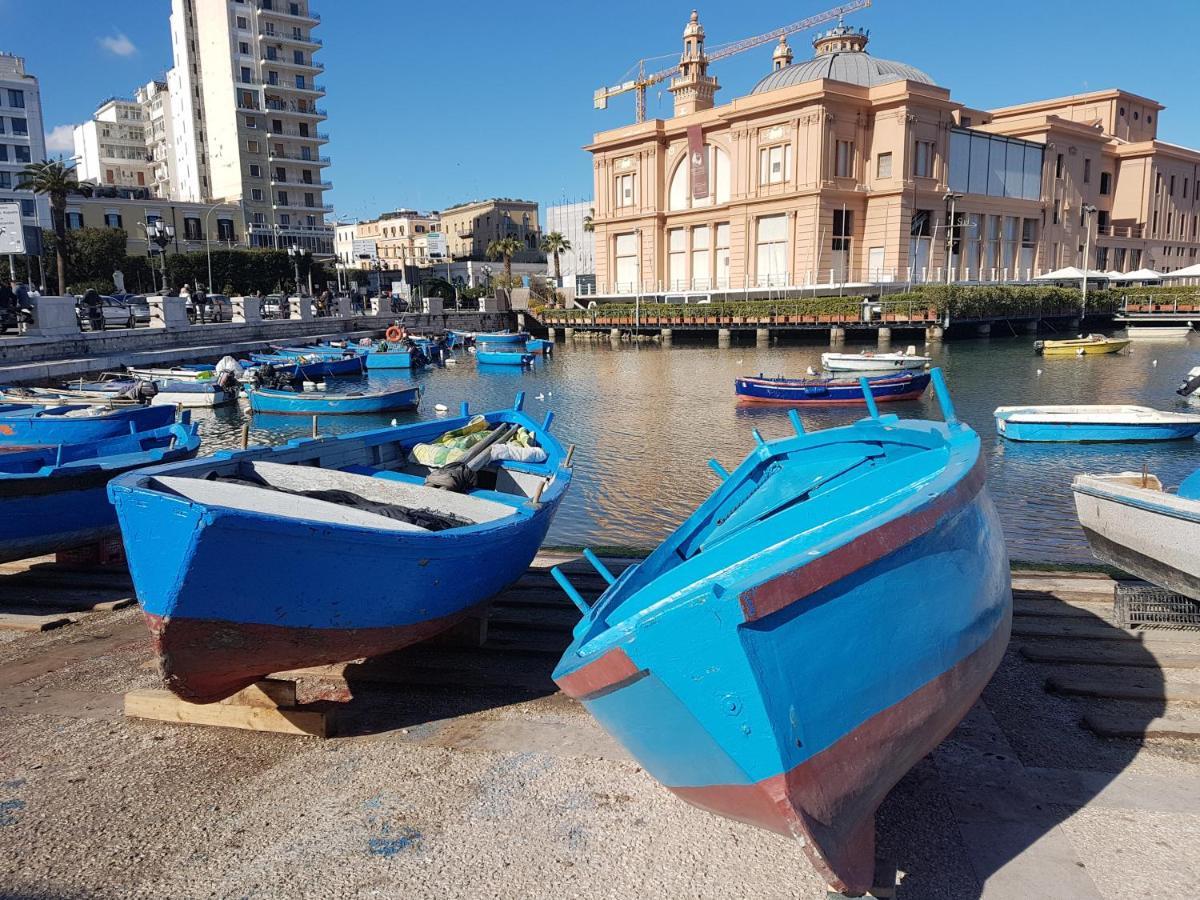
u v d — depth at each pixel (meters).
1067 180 71.94
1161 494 6.46
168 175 98.12
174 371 31.25
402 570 5.37
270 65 83.88
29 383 26.48
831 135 56.00
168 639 4.66
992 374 34.16
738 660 3.18
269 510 5.49
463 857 4.16
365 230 131.75
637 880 3.96
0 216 31.33
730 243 61.88
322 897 3.91
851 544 3.39
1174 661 6.00
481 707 5.81
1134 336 55.53
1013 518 13.16
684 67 76.00
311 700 5.94
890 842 4.17
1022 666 6.13
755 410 26.73
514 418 10.73
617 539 12.37
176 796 4.75
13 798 4.75
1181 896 3.74
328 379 36.97
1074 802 4.46
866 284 55.03
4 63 80.88
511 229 118.88
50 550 8.48
